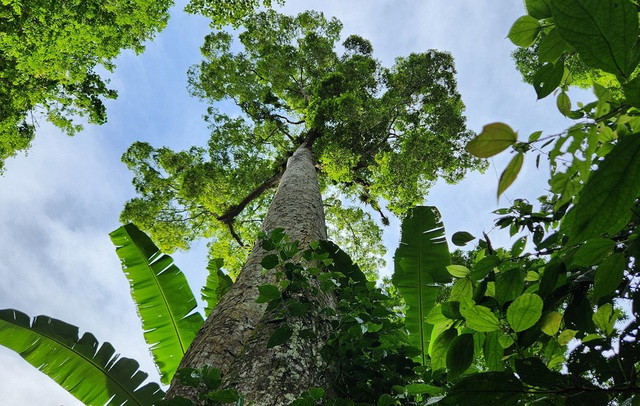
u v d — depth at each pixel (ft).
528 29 3.53
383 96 44.34
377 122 40.86
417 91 44.83
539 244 5.98
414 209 13.37
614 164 2.19
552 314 4.10
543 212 6.46
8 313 12.67
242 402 5.68
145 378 12.63
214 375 6.19
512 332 4.42
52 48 31.53
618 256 3.69
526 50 34.45
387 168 40.93
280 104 53.11
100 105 41.88
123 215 44.04
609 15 2.03
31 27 29.76
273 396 6.81
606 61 2.06
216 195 42.45
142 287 15.38
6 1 27.58
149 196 45.09
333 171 37.55
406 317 12.01
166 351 14.56
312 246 9.47
